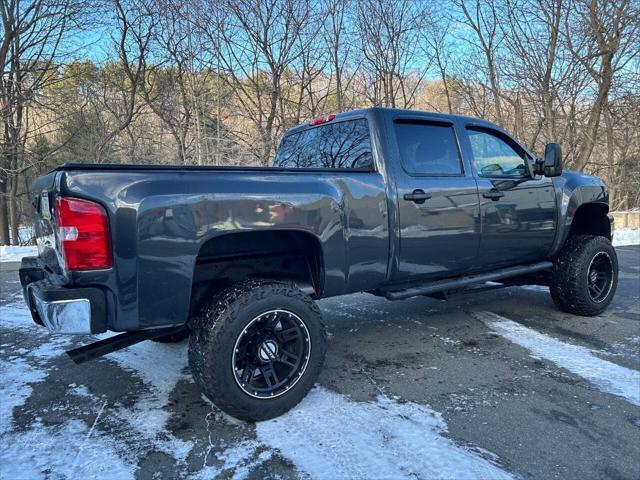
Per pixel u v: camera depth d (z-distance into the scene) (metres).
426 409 2.88
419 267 3.60
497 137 4.23
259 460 2.36
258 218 2.76
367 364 3.63
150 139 16.02
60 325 2.32
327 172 3.13
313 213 2.97
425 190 3.54
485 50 15.44
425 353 3.85
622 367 3.51
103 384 3.29
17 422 2.76
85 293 2.36
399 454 2.39
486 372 3.44
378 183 3.32
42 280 2.69
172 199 2.51
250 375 2.73
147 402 3.01
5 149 14.08
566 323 4.59
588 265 4.61
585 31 13.63
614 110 14.74
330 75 15.13
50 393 3.15
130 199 2.41
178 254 2.54
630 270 7.61
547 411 2.85
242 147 14.11
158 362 3.69
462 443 2.50
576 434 2.59
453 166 3.83
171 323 2.60
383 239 3.33
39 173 16.69
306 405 2.94
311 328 2.88
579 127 15.05
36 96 14.42
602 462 2.34
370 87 15.61
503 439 2.54
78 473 2.26
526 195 4.21
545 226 4.38
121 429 2.67
